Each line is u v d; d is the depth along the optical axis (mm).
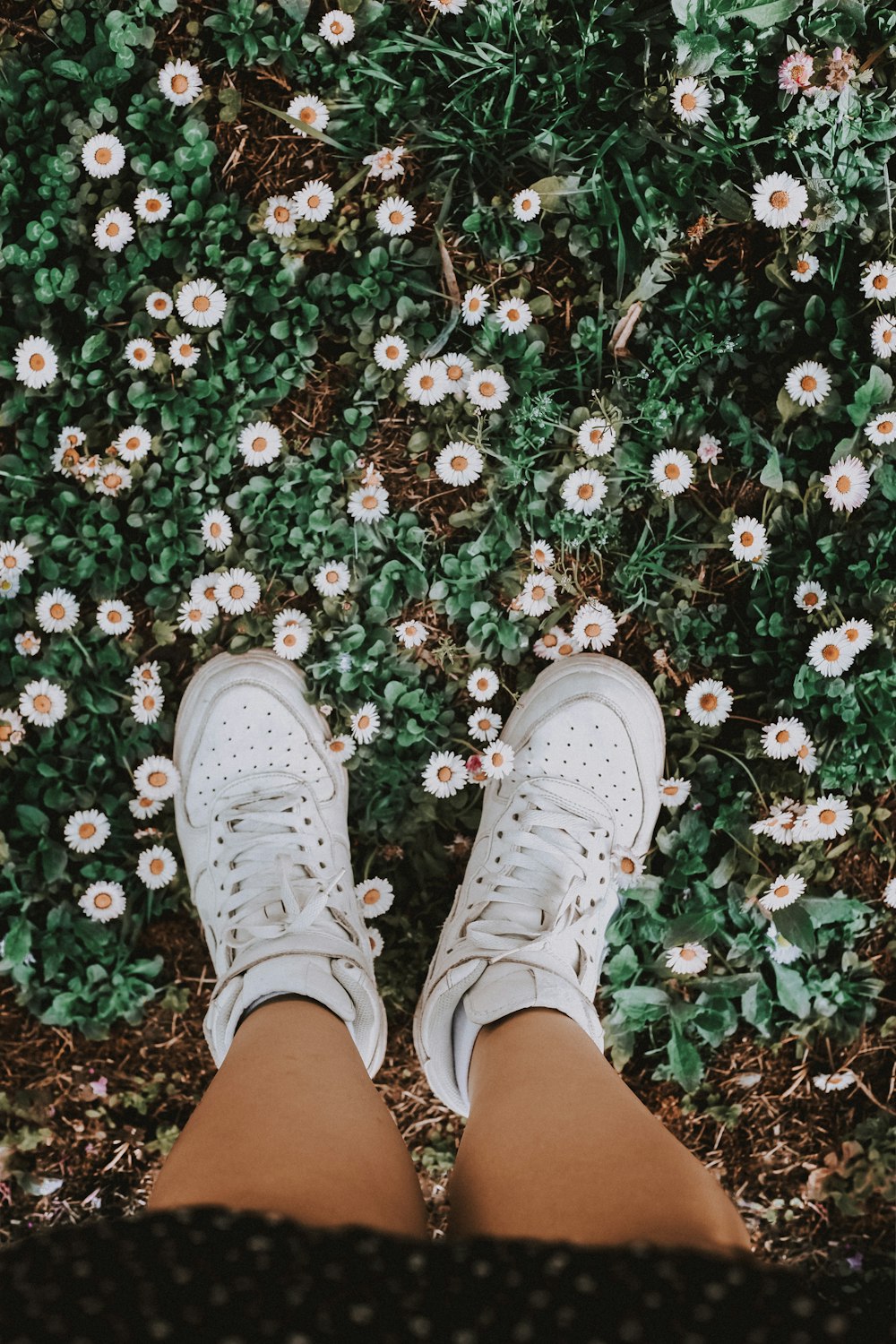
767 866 1939
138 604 1896
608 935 1950
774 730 1878
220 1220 794
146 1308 710
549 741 1904
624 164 1817
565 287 1883
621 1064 1962
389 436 1891
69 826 1861
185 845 1895
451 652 1906
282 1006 1471
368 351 1851
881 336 1828
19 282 1814
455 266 1862
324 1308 712
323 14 1803
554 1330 706
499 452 1865
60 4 1780
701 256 1884
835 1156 2002
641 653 1947
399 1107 1967
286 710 1884
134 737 1903
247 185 1851
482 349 1855
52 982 1925
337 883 1819
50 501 1854
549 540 1893
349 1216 951
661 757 1928
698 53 1781
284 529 1863
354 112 1826
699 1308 708
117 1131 1945
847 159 1838
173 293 1827
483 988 1581
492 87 1822
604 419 1831
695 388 1884
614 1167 1046
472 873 1877
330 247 1851
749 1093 1997
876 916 1968
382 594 1875
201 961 1952
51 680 1868
